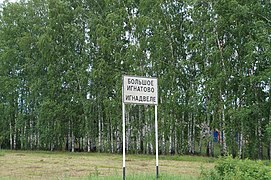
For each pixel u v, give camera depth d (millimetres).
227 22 34438
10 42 50094
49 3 46094
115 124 41406
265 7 33750
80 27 46094
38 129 47656
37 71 47938
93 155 37844
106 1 42500
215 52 34094
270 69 31594
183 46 40031
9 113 49750
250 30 33531
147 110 38250
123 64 41656
